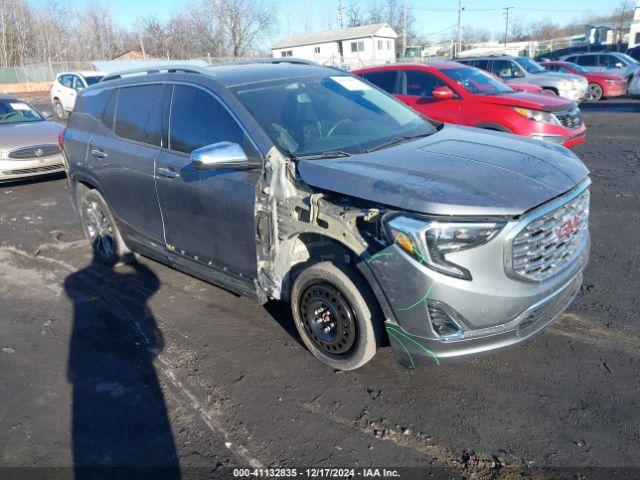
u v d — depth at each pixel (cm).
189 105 418
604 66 2123
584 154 986
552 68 2102
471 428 300
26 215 773
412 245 283
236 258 386
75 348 408
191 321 438
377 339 330
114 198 499
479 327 292
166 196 428
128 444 304
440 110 899
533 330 312
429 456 282
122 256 537
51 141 948
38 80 4503
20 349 411
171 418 324
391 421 309
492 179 306
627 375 335
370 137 394
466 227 279
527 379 338
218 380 358
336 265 330
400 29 6406
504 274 288
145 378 365
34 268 572
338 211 315
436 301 286
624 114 1545
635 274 471
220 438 305
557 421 300
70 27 5847
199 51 5409
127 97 488
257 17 5297
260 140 360
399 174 314
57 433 316
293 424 312
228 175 374
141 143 461
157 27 5625
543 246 301
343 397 332
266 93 401
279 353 384
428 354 299
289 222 342
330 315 349
